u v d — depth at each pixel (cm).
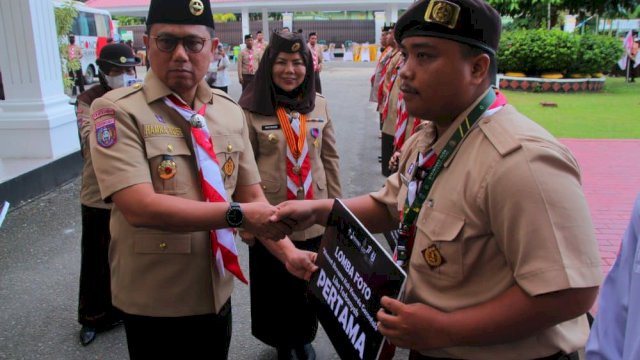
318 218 197
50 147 690
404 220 154
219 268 201
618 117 1114
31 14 684
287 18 3272
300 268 222
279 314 301
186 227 181
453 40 135
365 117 1225
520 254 127
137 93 194
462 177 138
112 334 349
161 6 187
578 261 124
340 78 2227
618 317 128
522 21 1911
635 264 120
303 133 304
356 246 164
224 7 3328
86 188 327
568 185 129
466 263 138
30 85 691
